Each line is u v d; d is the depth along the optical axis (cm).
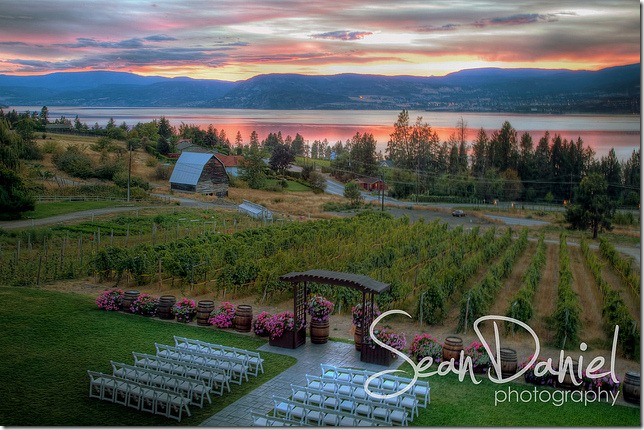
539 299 3150
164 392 1546
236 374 1842
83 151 9781
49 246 4012
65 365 1870
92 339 2127
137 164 10238
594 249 5003
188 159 8194
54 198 6303
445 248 4122
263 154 10156
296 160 16362
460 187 10625
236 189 9250
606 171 10800
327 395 1540
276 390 1717
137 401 1619
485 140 13275
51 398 1630
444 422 1527
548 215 7619
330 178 12694
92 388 1681
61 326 2256
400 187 10494
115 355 1970
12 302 2547
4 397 1625
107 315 2442
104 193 7012
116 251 3234
